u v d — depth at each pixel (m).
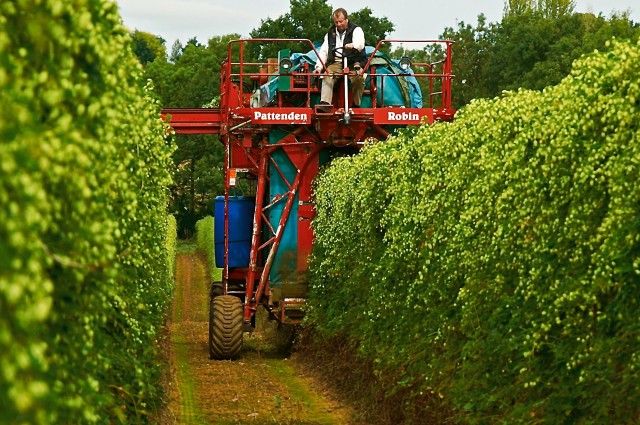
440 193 15.52
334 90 26.61
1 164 5.30
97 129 7.90
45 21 6.68
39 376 5.75
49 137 6.31
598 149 10.66
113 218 8.87
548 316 11.07
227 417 19.50
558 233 11.30
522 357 11.93
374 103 26.66
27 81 6.47
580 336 10.56
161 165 17.02
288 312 27.53
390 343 17.88
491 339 12.59
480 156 14.07
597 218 10.66
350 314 21.56
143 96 12.99
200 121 29.11
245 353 29.39
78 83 7.61
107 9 8.38
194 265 70.31
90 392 7.63
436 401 14.81
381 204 19.72
